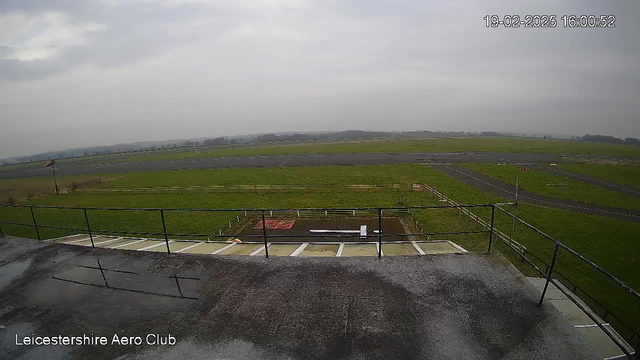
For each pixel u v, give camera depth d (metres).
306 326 3.51
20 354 3.40
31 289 4.80
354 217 24.81
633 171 45.00
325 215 25.62
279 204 30.69
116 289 4.63
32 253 6.18
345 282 4.40
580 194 32.16
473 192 33.53
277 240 20.05
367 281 4.40
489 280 4.32
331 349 3.15
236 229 23.19
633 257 17.83
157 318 3.85
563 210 26.55
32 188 45.47
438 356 3.00
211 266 5.14
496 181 39.31
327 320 3.59
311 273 4.71
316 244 9.72
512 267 4.66
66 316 4.05
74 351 3.39
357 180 42.09
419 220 23.53
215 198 34.28
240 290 4.35
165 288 4.55
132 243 12.02
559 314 3.54
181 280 4.75
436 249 8.88
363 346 3.17
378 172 48.22
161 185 43.44
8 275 5.30
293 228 22.56
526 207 27.44
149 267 5.27
